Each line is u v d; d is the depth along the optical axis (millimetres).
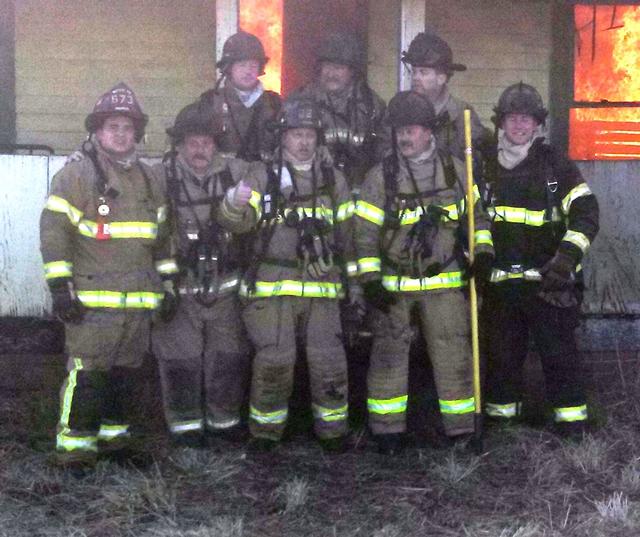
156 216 5457
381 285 5695
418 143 5707
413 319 6066
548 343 6055
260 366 5691
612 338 7094
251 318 5750
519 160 5988
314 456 5859
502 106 5902
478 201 5891
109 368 5434
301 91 6273
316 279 5699
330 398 5824
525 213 5977
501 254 6055
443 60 6168
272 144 6027
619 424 6414
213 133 5695
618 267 7055
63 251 5234
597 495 5340
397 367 5906
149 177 5469
